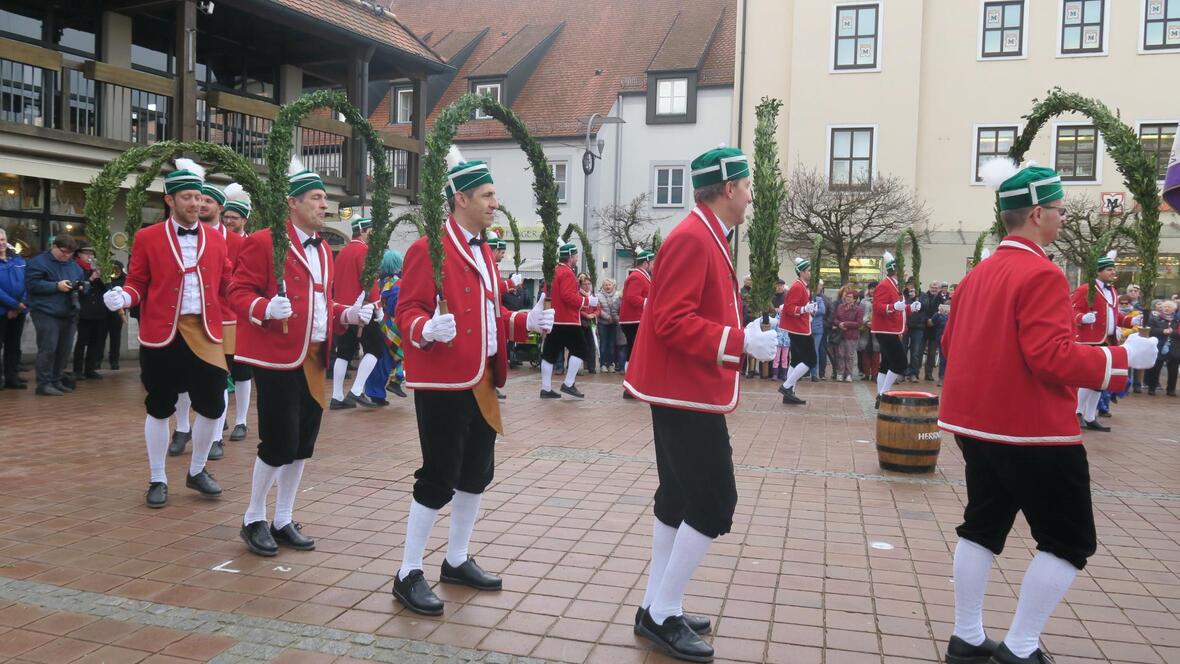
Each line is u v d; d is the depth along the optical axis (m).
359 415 9.84
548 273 4.25
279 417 4.66
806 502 6.24
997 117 24.70
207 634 3.70
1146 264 3.62
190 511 5.58
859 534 5.43
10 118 13.04
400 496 6.08
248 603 4.05
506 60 31.67
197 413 5.85
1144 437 9.98
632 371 3.74
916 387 14.85
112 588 4.21
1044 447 3.27
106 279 5.65
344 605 4.06
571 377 12.17
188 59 14.63
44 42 14.28
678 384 3.53
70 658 3.45
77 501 5.76
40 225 14.19
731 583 4.50
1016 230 3.53
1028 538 5.43
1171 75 23.42
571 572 4.59
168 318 5.66
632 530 5.37
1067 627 4.00
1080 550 3.28
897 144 25.08
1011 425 3.30
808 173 25.14
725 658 3.60
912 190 24.94
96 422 8.86
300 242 4.82
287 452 4.71
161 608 3.97
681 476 3.57
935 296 16.08
